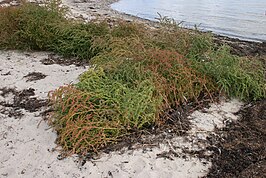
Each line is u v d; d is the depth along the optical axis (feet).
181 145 6.01
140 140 6.12
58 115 6.52
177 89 7.22
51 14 10.68
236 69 7.70
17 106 7.32
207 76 7.74
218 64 7.79
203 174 5.40
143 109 6.40
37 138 6.27
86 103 6.45
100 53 8.85
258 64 8.31
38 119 6.81
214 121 6.72
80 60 9.67
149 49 8.06
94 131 6.05
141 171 5.45
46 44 10.19
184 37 8.91
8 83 8.25
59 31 10.15
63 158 5.77
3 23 10.35
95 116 6.27
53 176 5.46
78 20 10.92
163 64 7.58
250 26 14.33
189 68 7.63
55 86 8.05
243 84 7.45
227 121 6.74
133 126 6.35
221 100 7.48
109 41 9.30
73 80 8.28
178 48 8.54
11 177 5.53
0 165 5.77
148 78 7.20
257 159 5.74
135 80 7.09
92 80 7.02
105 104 6.49
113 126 6.17
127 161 5.65
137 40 8.73
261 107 7.27
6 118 6.93
